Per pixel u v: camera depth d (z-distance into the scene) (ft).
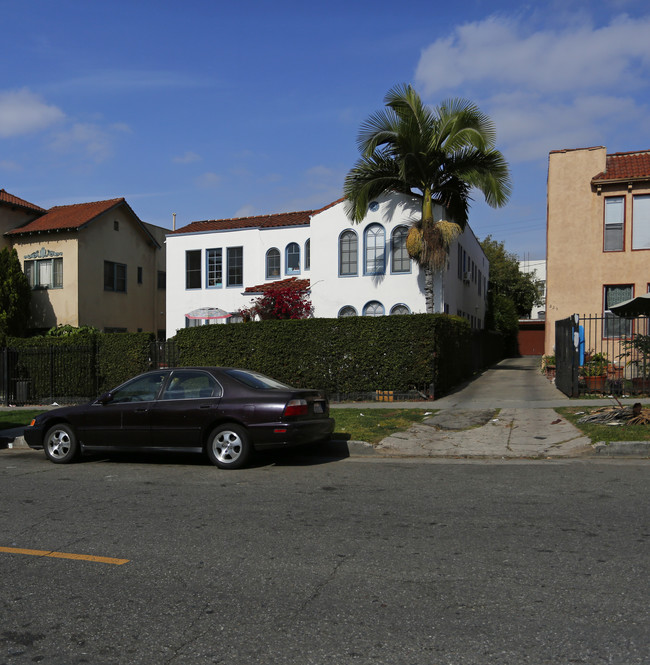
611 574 14.57
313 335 54.44
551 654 11.01
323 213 77.41
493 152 65.72
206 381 30.68
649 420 34.86
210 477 27.58
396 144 65.77
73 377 63.72
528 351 148.46
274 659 11.10
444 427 38.47
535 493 22.85
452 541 17.33
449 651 11.21
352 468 29.25
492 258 152.87
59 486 26.40
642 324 67.36
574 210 71.20
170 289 91.04
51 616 13.06
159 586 14.58
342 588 14.20
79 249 90.89
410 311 73.20
